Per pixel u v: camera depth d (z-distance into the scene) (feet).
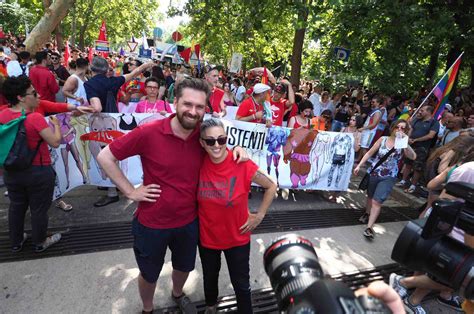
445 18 28.50
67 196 14.33
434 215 4.78
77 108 11.88
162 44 56.65
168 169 6.30
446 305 9.73
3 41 36.40
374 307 2.05
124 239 11.35
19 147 8.65
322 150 16.56
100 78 13.20
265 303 9.07
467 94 46.26
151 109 14.70
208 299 7.85
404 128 12.76
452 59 45.34
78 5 91.56
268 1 26.32
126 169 14.37
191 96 5.68
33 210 9.57
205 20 37.42
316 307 2.09
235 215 6.67
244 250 7.07
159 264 6.98
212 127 6.13
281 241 3.64
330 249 12.39
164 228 6.60
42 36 16.80
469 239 7.22
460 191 5.05
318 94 29.94
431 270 5.31
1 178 14.21
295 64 30.94
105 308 8.21
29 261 9.72
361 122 27.71
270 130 15.56
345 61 29.14
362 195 18.67
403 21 25.26
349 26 26.37
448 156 10.53
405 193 19.21
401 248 5.70
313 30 29.17
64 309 8.04
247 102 15.64
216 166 6.57
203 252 7.16
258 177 6.75
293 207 15.90
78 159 13.35
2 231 11.09
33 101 9.03
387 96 33.63
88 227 11.90
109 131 13.57
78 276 9.27
